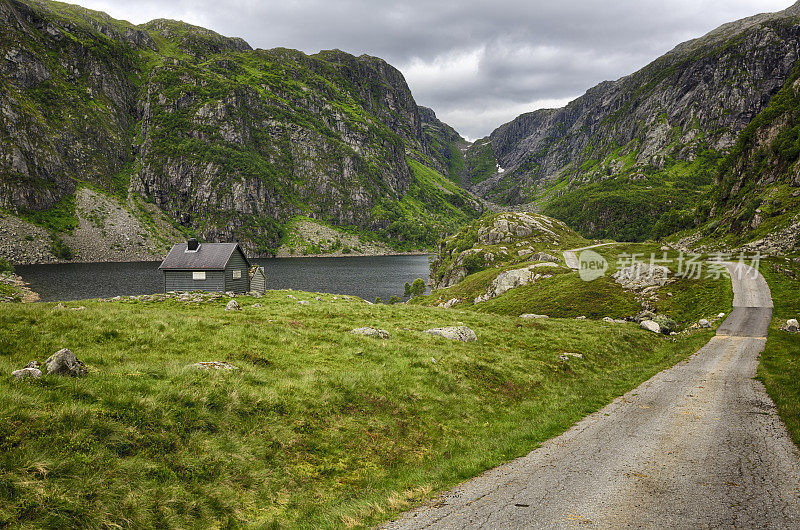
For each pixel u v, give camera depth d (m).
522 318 48.72
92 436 10.34
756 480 11.26
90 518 8.48
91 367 14.73
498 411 19.83
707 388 23.36
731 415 18.00
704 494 10.45
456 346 28.98
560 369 27.73
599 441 15.12
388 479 12.82
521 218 196.62
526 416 19.25
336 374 19.05
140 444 10.88
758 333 44.12
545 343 33.75
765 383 23.80
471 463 13.32
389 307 48.56
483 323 41.44
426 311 47.72
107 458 9.99
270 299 50.00
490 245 179.62
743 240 132.38
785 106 191.88
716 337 43.25
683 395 21.91
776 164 164.38
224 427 12.85
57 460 9.25
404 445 15.20
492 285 120.88
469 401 19.94
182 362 17.30
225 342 21.55
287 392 16.05
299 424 14.39
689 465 12.49
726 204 188.38
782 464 12.37
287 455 12.92
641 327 48.97
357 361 22.23
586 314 74.50
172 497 9.73
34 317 19.95
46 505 8.30
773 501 9.95
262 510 10.55
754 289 65.69
